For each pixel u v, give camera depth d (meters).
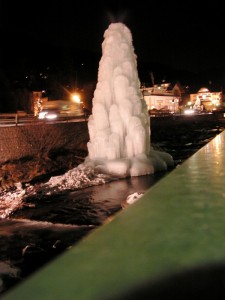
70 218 12.60
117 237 1.24
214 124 52.72
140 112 20.27
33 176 20.19
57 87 61.84
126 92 19.97
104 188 16.59
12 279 8.25
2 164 19.53
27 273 8.55
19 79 60.50
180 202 1.73
